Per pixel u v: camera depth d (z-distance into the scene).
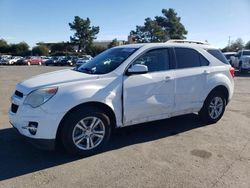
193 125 6.41
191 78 5.82
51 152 4.79
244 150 4.98
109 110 4.86
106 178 3.91
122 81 4.90
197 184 3.77
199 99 6.06
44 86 4.41
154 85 5.25
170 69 5.59
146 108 5.22
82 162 4.42
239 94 11.27
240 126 6.40
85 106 4.59
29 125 4.36
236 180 3.89
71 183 3.78
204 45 6.40
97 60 5.61
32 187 3.67
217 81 6.25
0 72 24.56
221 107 6.58
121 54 5.34
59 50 91.31
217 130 6.08
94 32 85.94
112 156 4.66
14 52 85.88
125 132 5.86
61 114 4.31
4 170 4.14
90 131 4.65
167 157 4.63
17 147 4.99
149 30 70.75
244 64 22.91
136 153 4.79
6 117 6.91
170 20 73.56
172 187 3.69
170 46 5.71
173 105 5.62
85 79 4.66
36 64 51.03
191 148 5.04
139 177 3.95
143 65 4.96
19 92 4.68
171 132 5.89
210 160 4.54
